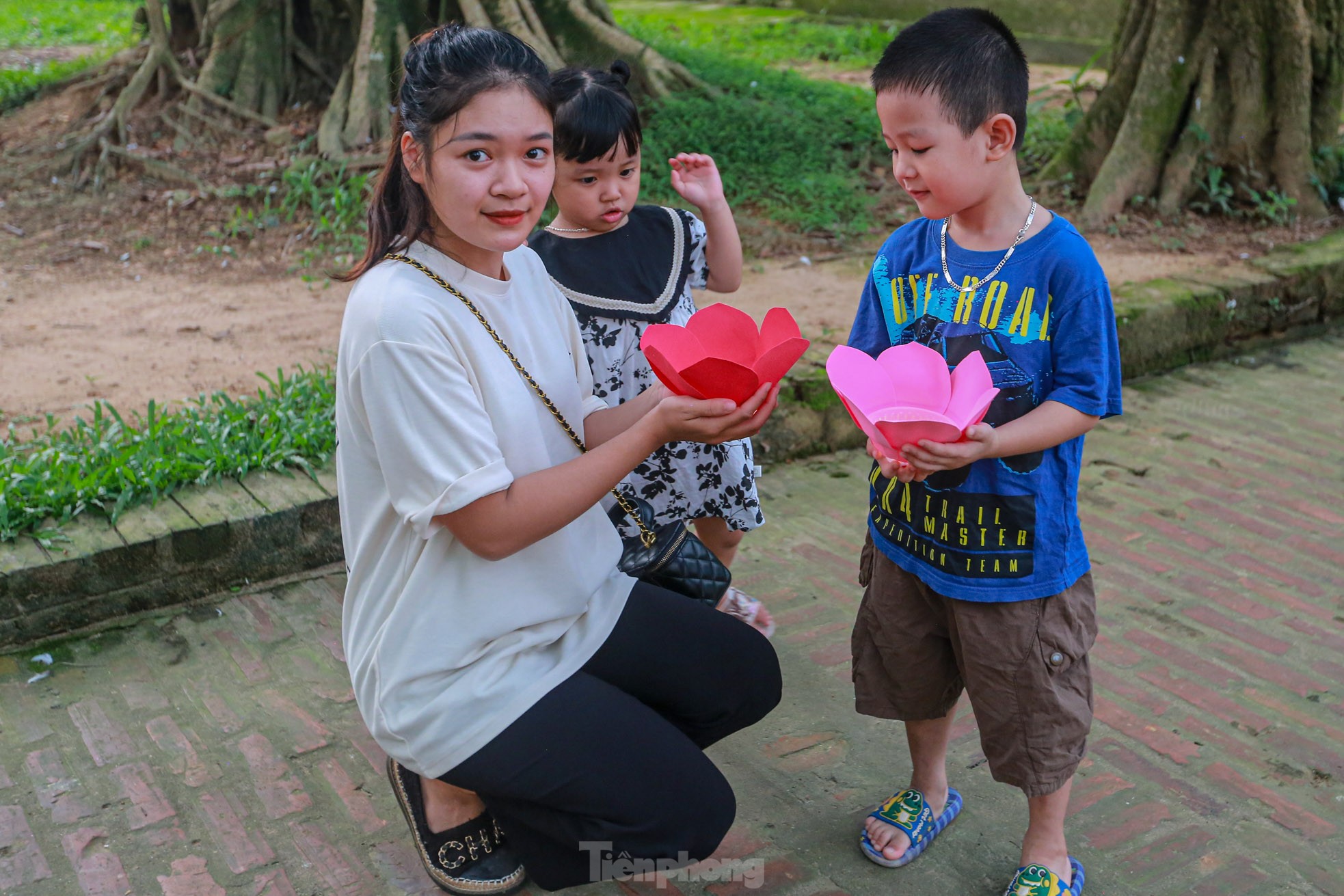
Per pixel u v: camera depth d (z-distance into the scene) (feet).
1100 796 8.41
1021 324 6.79
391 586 6.40
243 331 16.85
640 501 7.69
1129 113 22.21
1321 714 9.39
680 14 47.96
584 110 8.45
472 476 5.81
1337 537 12.25
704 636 6.93
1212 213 22.18
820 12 46.26
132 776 8.51
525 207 5.91
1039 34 39.68
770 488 13.48
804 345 6.01
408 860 7.77
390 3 23.82
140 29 31.09
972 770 8.76
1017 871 7.63
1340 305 18.81
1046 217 6.85
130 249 20.79
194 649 10.05
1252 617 10.78
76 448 11.80
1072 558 6.99
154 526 10.52
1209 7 21.65
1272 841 7.96
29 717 9.12
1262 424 15.16
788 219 21.43
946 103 6.36
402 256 6.15
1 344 16.21
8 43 43.57
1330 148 22.03
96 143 24.30
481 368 6.13
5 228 21.66
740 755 8.91
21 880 7.52
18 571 9.82
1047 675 6.93
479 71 5.69
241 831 8.00
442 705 6.16
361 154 22.81
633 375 9.22
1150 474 13.66
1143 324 16.52
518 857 7.48
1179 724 9.25
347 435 6.31
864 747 9.03
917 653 7.47
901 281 7.38
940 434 5.97
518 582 6.35
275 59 25.36
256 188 22.40
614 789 6.15
